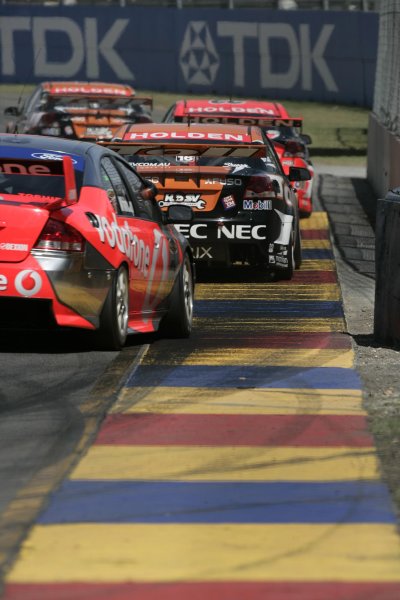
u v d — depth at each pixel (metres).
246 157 44.88
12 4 147.25
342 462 20.14
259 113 64.62
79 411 23.69
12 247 27.44
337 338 32.72
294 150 64.56
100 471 19.53
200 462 20.11
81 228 27.86
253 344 31.67
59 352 29.64
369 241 60.44
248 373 27.53
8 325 27.97
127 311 30.20
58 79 147.00
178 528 16.81
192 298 35.72
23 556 15.70
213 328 34.78
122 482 18.95
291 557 15.76
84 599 14.38
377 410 23.86
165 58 146.38
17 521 17.08
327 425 22.64
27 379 26.56
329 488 18.70
